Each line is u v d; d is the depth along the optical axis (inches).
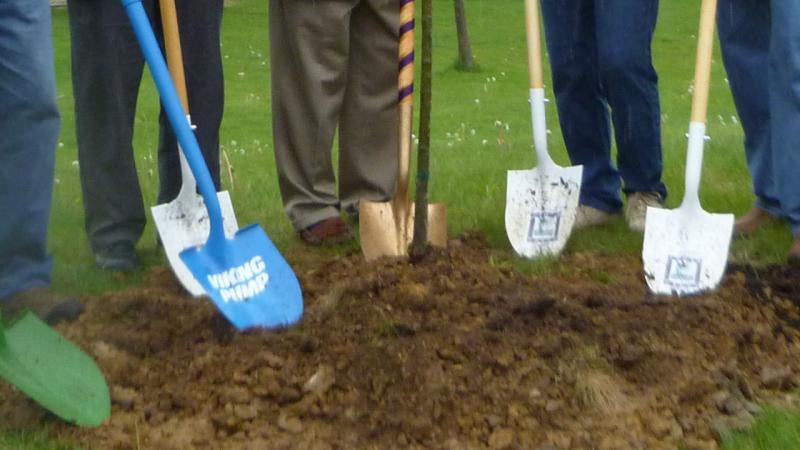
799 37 221.0
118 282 235.9
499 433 167.8
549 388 178.2
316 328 199.5
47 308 207.2
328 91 257.9
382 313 201.5
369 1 259.6
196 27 240.1
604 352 187.9
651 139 253.0
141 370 187.3
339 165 272.1
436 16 1439.5
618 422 170.9
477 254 243.8
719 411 174.9
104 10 231.6
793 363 189.6
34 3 197.9
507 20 1428.4
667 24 1353.3
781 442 164.2
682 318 199.6
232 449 166.2
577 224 262.7
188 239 229.3
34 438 167.6
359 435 169.2
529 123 767.7
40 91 200.4
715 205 283.6
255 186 337.4
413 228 239.6
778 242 247.8
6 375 170.2
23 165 202.4
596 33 249.8
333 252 256.8
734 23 253.4
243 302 205.2
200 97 243.0
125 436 168.2
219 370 184.9
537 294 209.5
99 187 241.1
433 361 183.3
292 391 178.9
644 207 260.5
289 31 256.5
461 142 528.7
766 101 251.8
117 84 235.1
